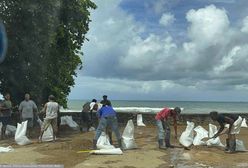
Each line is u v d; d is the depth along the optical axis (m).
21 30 23.94
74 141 16.75
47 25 24.25
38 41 24.52
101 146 15.05
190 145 16.50
